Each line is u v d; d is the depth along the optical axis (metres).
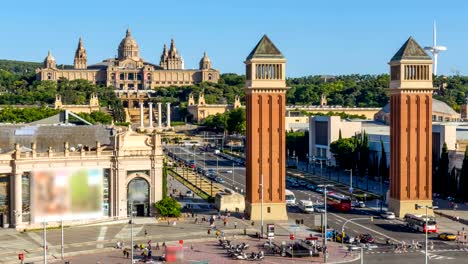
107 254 195.50
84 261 186.88
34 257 190.12
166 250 187.50
